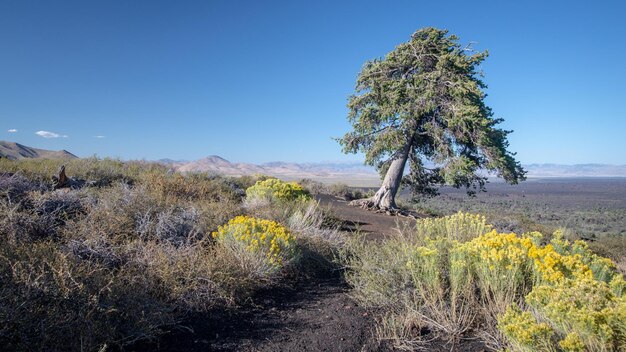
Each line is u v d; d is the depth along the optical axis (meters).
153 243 5.18
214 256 5.38
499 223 14.43
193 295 4.40
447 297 4.34
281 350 3.67
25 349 2.91
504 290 3.93
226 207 8.30
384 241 6.73
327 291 5.48
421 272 4.45
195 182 11.80
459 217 6.59
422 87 15.49
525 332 2.68
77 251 4.73
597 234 27.61
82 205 6.54
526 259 4.04
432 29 16.55
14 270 3.28
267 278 5.40
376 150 16.30
